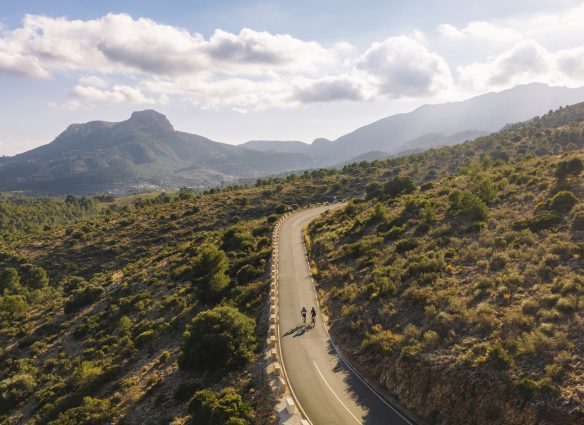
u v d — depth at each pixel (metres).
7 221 182.62
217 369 28.62
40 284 77.62
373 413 21.23
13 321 60.06
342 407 21.86
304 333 31.42
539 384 17.20
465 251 34.16
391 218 53.25
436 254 35.41
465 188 58.72
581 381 16.95
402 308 28.69
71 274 82.12
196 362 29.42
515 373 18.42
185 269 55.94
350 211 67.00
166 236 93.44
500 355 19.22
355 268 40.97
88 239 97.38
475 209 42.41
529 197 44.09
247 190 134.50
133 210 134.62
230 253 58.06
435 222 45.81
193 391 26.69
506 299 24.89
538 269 27.25
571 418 15.59
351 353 27.33
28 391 39.00
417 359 22.12
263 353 28.50
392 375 23.11
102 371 36.69
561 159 55.91
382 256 40.88
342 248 48.47
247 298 40.72
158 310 46.53
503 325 22.23
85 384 34.69
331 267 44.22
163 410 26.25
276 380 23.84
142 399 29.02
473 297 26.17
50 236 103.88
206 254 50.84
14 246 98.50
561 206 37.44
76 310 56.78
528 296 24.59
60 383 37.97
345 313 31.67
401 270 34.44
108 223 108.75
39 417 33.34
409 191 75.69
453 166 125.56
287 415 20.61
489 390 18.31
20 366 44.03
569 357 18.41
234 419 20.50
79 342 46.59
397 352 23.83
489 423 17.53
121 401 30.14
